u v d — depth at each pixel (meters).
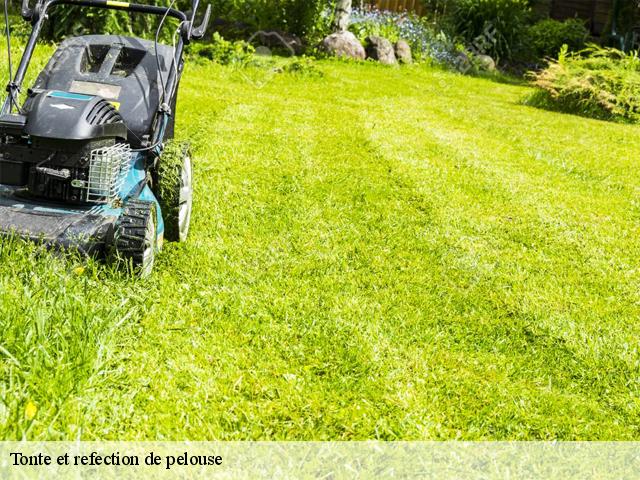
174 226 4.57
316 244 5.14
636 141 10.41
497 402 3.41
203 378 3.25
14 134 3.88
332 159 7.48
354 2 20.48
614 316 4.52
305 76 12.91
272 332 3.77
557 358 3.92
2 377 2.94
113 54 4.86
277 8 15.96
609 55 17.25
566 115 12.30
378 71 15.20
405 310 4.28
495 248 5.51
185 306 3.87
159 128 4.55
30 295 3.37
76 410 2.83
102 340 3.23
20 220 3.86
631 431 3.32
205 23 5.06
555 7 23.28
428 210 6.21
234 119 8.73
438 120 10.37
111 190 4.00
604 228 6.22
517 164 8.17
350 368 3.54
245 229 5.24
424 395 3.40
